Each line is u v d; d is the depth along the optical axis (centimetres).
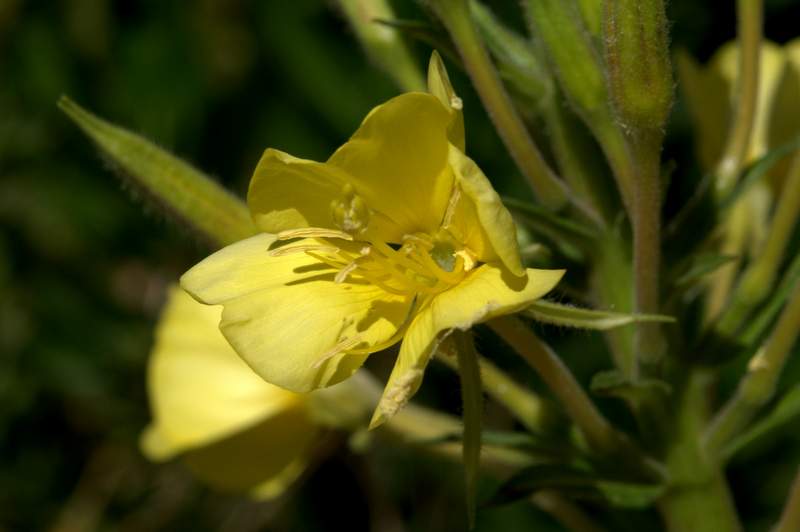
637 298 31
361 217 28
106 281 54
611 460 32
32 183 54
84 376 54
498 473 34
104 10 54
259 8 53
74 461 54
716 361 32
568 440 32
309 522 52
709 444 32
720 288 35
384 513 51
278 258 29
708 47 52
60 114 54
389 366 52
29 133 54
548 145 33
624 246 32
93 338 54
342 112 52
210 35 54
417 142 28
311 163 28
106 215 54
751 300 32
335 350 28
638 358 31
